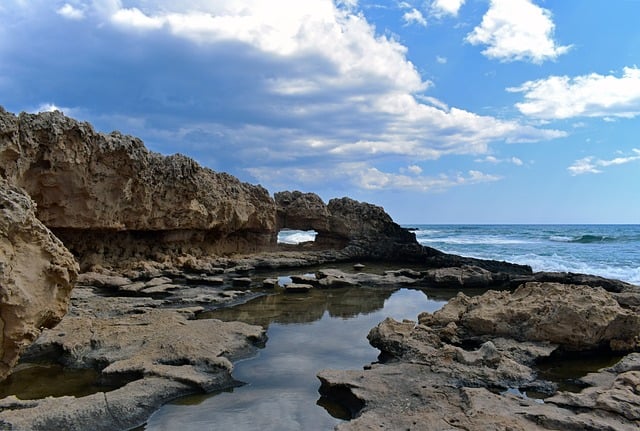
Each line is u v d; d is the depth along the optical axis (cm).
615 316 1398
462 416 881
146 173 2738
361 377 1103
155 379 1084
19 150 1909
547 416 855
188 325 1556
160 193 2967
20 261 780
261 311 2084
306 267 3956
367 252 4572
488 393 996
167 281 2528
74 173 2250
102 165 2412
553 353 1380
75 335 1367
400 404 962
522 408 914
